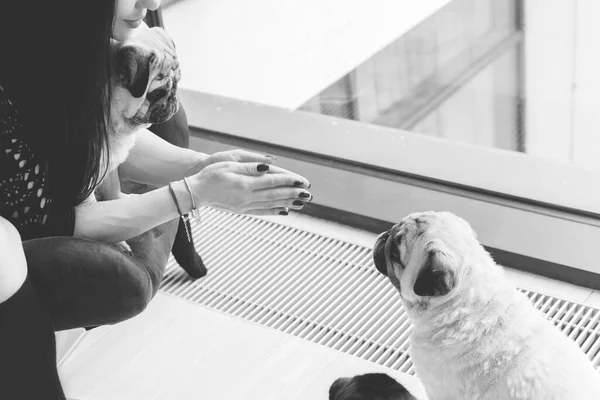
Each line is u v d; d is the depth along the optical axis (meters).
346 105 2.81
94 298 1.65
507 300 1.65
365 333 2.21
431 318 1.67
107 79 1.58
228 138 2.72
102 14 1.51
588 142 2.50
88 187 1.69
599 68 2.84
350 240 2.52
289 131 2.70
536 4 3.05
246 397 2.05
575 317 2.18
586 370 1.57
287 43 3.11
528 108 2.68
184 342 2.22
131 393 2.09
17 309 1.55
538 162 2.43
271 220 2.63
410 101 2.79
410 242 1.67
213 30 3.19
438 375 1.67
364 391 1.73
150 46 1.64
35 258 1.61
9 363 1.57
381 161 2.52
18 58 1.58
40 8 1.51
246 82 2.95
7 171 1.66
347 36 3.16
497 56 2.94
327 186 2.56
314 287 2.38
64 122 1.60
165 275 2.46
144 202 1.76
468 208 2.36
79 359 2.20
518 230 2.30
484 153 2.49
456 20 3.14
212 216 2.68
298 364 2.12
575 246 2.23
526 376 1.56
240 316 2.30
